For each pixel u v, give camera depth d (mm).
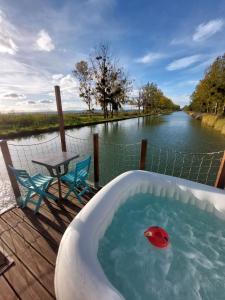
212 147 9047
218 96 18938
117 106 24953
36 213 2398
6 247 1831
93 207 1883
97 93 22812
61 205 2617
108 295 1046
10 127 12367
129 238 2051
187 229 2219
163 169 5820
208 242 2045
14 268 1587
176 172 5609
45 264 1634
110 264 1727
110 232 2018
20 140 10148
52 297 1333
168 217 2400
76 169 2527
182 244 2025
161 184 2621
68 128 15078
